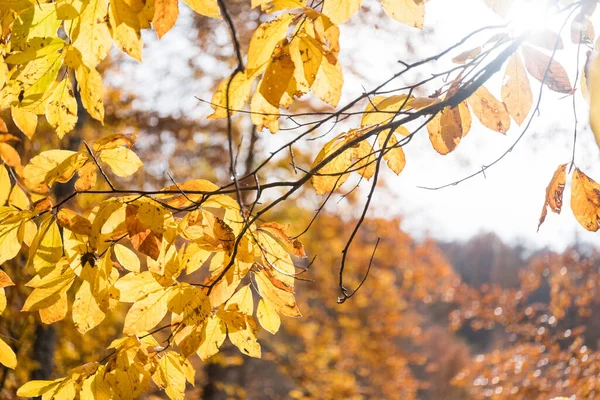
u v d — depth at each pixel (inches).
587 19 64.3
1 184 64.9
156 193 62.3
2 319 165.6
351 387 327.9
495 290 278.5
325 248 367.2
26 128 63.6
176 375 65.0
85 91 61.6
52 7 60.3
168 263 62.2
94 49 61.2
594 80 43.3
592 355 203.3
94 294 62.3
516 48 63.9
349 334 379.2
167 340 64.8
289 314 64.6
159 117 201.8
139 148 206.1
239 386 297.9
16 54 60.2
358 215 360.8
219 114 62.5
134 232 61.1
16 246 63.1
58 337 194.1
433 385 581.3
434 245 461.7
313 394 314.3
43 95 61.7
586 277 241.3
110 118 201.9
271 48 59.4
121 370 63.1
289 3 58.2
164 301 63.7
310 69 59.2
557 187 65.2
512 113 66.9
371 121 66.6
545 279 265.7
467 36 64.1
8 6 59.6
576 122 65.5
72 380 63.5
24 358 167.3
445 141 66.5
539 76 65.6
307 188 251.0
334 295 366.0
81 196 173.8
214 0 60.3
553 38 64.1
